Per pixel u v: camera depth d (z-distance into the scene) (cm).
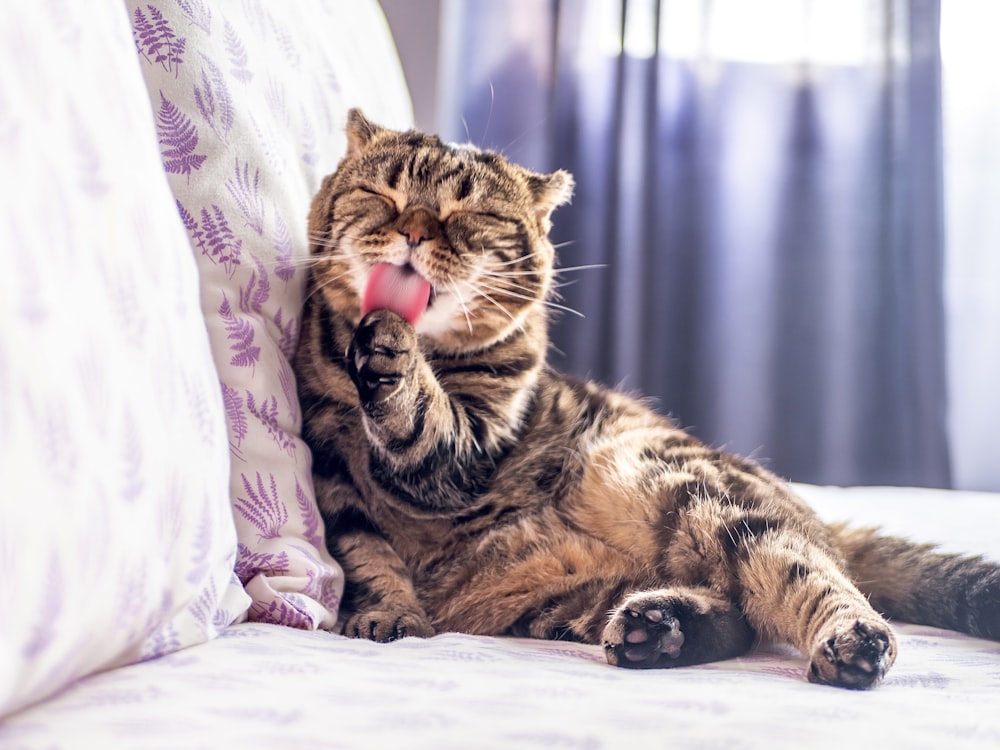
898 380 343
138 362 72
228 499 89
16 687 59
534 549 132
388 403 114
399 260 134
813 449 345
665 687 81
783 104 347
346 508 128
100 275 69
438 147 149
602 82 347
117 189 73
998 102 350
